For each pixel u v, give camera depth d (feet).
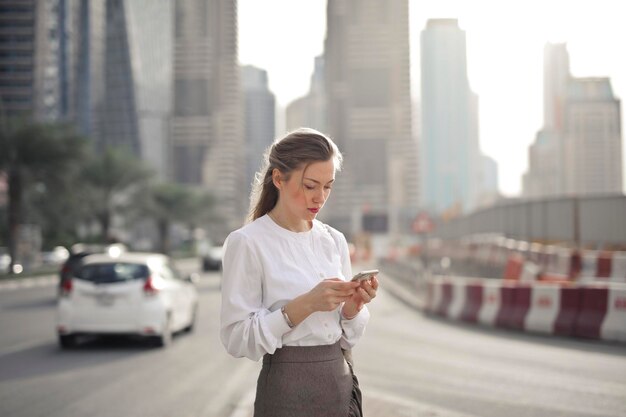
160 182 252.42
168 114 586.86
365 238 241.76
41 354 37.86
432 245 158.10
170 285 43.11
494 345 38.65
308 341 8.70
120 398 25.64
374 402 23.81
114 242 107.14
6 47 384.47
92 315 39.70
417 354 35.58
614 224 63.67
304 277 8.79
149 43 571.28
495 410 22.56
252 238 8.77
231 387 27.66
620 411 22.33
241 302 8.62
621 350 35.42
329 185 8.97
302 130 9.07
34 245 172.96
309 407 8.63
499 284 49.98
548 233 79.66
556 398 24.30
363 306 8.91
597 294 39.93
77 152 129.18
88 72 517.96
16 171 126.52
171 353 37.99
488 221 115.55
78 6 488.85
